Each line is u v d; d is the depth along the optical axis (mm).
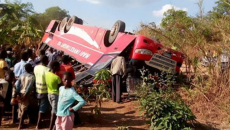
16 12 25562
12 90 6562
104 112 7484
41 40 15367
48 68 6199
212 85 7527
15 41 14477
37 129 6215
